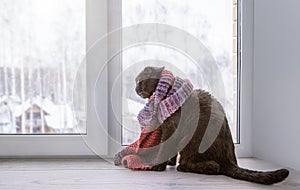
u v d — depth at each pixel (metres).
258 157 1.44
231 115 1.50
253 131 1.47
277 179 1.04
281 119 1.28
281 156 1.29
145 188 1.02
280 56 1.28
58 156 1.44
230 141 1.20
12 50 1.43
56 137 1.43
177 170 1.22
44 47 1.45
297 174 1.16
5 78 1.44
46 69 1.45
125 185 1.05
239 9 1.48
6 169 1.25
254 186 1.04
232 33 1.49
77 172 1.21
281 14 1.27
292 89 1.21
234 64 1.50
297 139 1.19
